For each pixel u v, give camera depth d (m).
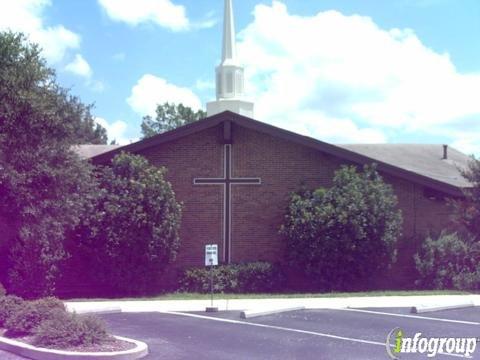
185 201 22.31
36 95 14.15
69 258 21.00
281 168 22.25
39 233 15.46
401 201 22.19
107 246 20.11
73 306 16.27
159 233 20.39
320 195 21.03
